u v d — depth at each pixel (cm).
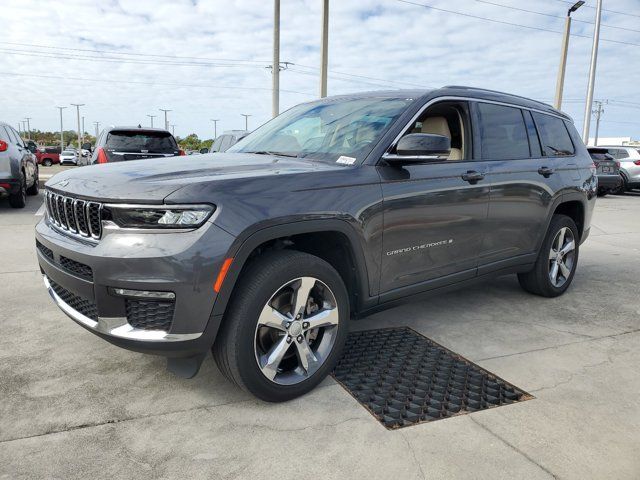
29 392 278
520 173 407
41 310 405
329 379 303
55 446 231
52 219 301
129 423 252
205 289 238
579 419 265
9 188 920
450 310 439
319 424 255
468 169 363
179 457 226
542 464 227
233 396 280
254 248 252
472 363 330
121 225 242
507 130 414
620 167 1750
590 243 800
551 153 458
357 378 305
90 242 253
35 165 1209
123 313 245
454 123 381
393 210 310
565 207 500
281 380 273
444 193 341
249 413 263
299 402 276
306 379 280
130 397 276
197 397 278
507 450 236
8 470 214
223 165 292
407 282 333
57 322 380
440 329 392
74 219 266
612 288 524
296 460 226
